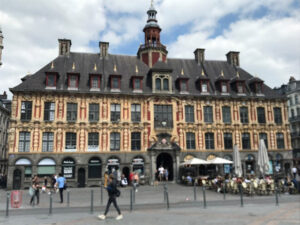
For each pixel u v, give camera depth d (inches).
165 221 438.3
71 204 682.2
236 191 850.8
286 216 466.0
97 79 1307.8
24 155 1170.0
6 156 2080.5
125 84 1359.5
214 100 1398.9
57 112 1232.2
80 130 1239.5
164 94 1343.5
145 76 1428.4
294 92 2213.3
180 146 1320.1
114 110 1298.0
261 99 1443.2
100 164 1237.1
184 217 472.1
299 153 2086.6
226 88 1433.3
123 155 1256.8
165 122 1327.5
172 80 1446.9
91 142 1244.5
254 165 1380.4
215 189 968.3
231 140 1385.3
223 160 1101.1
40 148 1192.2
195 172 1307.8
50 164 1189.7
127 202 708.0
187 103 1371.8
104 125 1263.5
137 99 1326.3
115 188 474.0
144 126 1302.9
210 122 1374.3
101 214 489.7
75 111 1256.8
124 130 1283.2
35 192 679.7
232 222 423.2
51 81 1256.2
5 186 1280.8
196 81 1450.5
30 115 1212.5
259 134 1417.3
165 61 1562.5
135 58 1552.7
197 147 1337.4
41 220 465.4
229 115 1408.7
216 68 1582.2
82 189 1104.2
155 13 1674.5
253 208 565.9
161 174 1262.3
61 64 1369.3
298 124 2142.0
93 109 1277.1
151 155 1277.1
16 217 499.5
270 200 703.1
